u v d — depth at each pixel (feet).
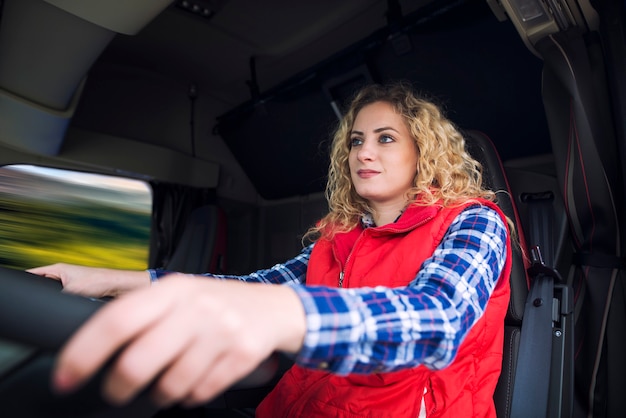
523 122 6.04
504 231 2.40
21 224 6.39
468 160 3.32
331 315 0.95
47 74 5.23
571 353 3.23
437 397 2.41
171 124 9.50
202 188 9.77
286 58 8.27
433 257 1.97
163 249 9.12
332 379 2.58
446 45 5.94
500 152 6.57
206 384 0.71
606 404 3.83
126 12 4.13
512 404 3.14
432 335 1.18
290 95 8.19
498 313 2.58
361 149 3.18
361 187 3.19
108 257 7.37
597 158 3.83
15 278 1.48
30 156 7.27
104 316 0.63
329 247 3.22
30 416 0.79
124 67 8.82
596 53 3.88
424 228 2.57
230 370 0.72
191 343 0.68
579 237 4.13
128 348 0.64
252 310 0.78
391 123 3.17
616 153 3.84
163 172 9.01
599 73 3.84
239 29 7.44
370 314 1.06
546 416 3.05
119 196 7.78
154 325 0.66
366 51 6.66
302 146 8.93
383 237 2.77
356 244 2.79
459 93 6.32
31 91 5.61
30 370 0.83
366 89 3.76
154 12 4.24
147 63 8.75
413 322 1.14
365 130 3.24
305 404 2.63
